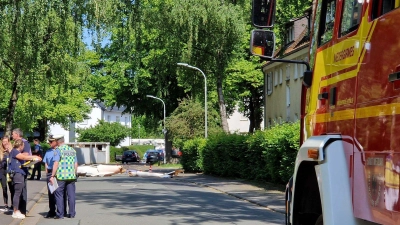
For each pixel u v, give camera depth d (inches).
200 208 676.7
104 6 999.6
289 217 269.1
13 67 1021.8
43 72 1090.7
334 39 225.5
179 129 2011.6
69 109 2239.2
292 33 1911.9
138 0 1084.5
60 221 549.0
